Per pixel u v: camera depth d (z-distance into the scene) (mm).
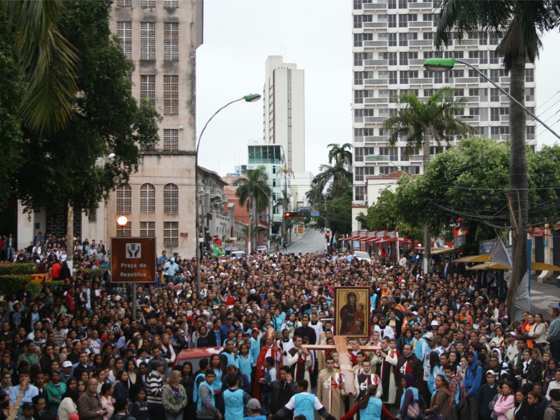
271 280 33688
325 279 35531
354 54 116500
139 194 64688
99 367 14977
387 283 31812
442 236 70062
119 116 26156
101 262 41625
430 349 17656
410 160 115625
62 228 55688
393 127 52125
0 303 22594
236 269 42000
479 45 112938
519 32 25641
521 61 26422
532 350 16281
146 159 64688
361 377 14320
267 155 171125
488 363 15414
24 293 26484
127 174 30906
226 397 13273
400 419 13789
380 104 115938
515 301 25266
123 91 25844
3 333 18812
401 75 115562
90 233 62031
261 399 16469
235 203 146000
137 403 13859
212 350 16297
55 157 24516
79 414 12898
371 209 86812
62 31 23391
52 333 18484
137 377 15258
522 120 26609
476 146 42812
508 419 13609
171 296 28000
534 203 41250
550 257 51656
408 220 45500
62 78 10586
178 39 65500
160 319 21375
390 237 62469
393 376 16594
